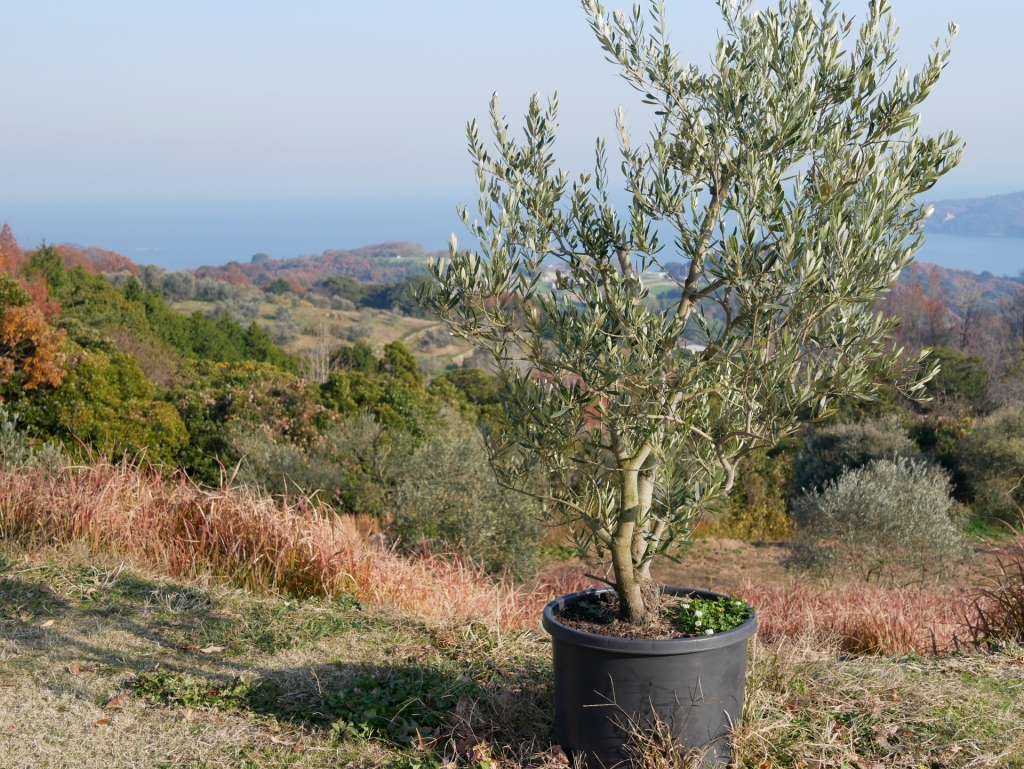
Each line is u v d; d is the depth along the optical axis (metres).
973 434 17.59
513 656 4.28
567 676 2.91
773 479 17.53
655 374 2.50
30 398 12.48
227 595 5.17
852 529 10.21
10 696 3.55
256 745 3.21
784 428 2.55
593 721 2.83
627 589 3.00
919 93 2.63
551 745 3.11
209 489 6.42
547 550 12.50
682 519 2.99
